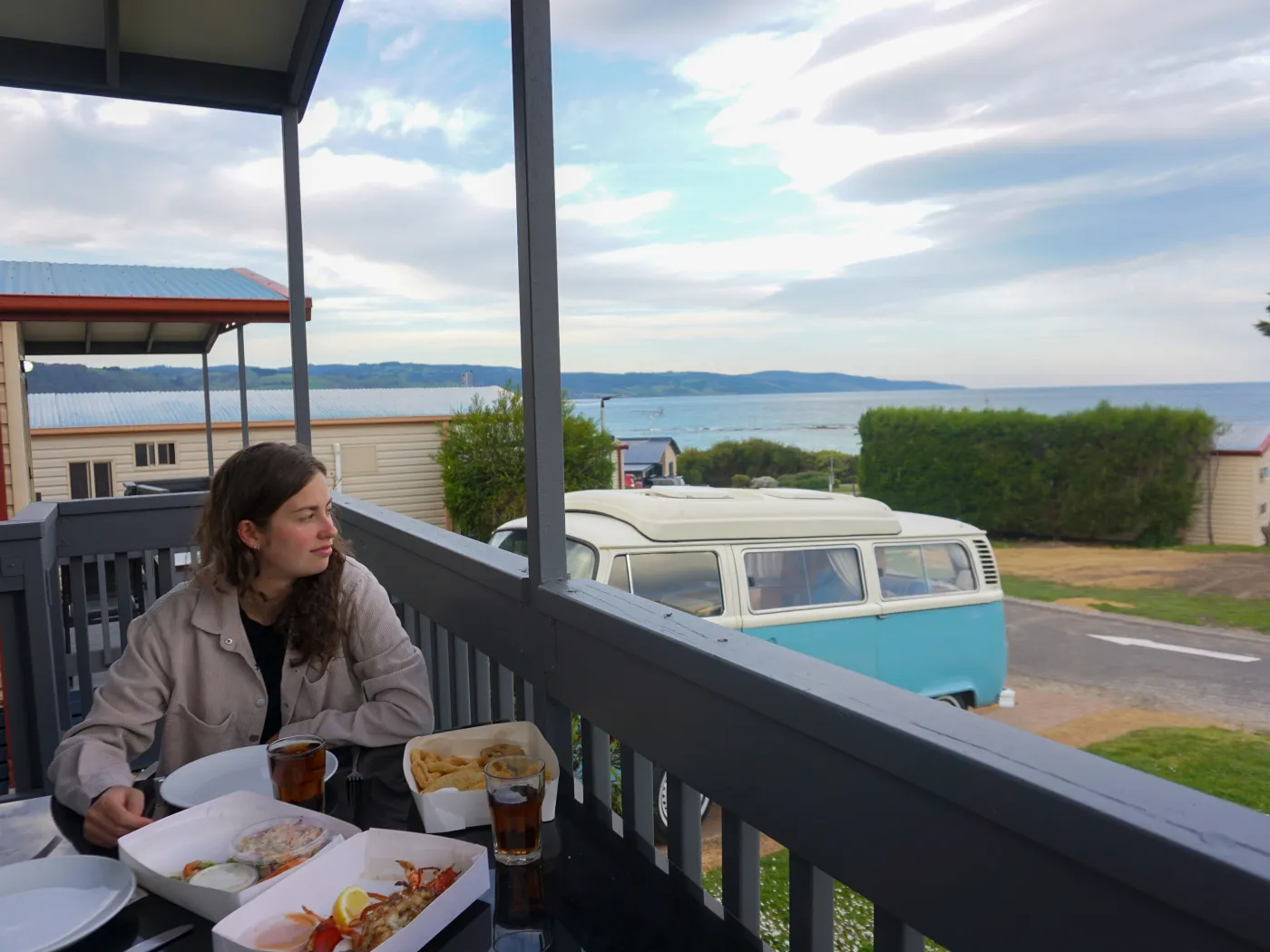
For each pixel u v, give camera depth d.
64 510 3.50
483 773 1.25
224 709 1.57
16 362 6.53
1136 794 0.71
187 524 3.77
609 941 0.98
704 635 1.31
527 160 1.67
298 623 1.56
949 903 0.86
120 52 3.26
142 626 1.55
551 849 1.19
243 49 3.36
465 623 2.20
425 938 0.93
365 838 1.04
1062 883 0.74
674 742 1.33
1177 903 0.64
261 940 0.90
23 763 2.87
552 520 1.75
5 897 1.01
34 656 2.85
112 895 1.01
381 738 1.50
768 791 1.12
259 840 1.07
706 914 1.03
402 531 2.67
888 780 0.92
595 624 1.51
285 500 1.48
